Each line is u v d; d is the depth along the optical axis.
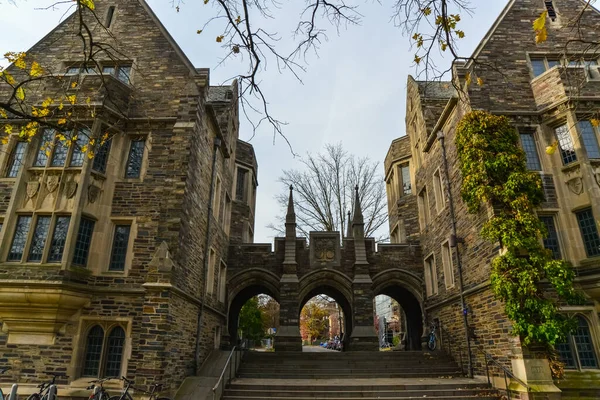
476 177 13.24
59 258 12.45
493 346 12.79
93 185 13.38
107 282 12.84
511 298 11.35
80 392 11.44
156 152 14.39
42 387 9.95
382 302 67.25
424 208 21.95
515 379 11.09
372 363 15.77
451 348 16.58
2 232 12.62
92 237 13.21
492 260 12.73
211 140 17.58
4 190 13.75
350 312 22.75
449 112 16.69
